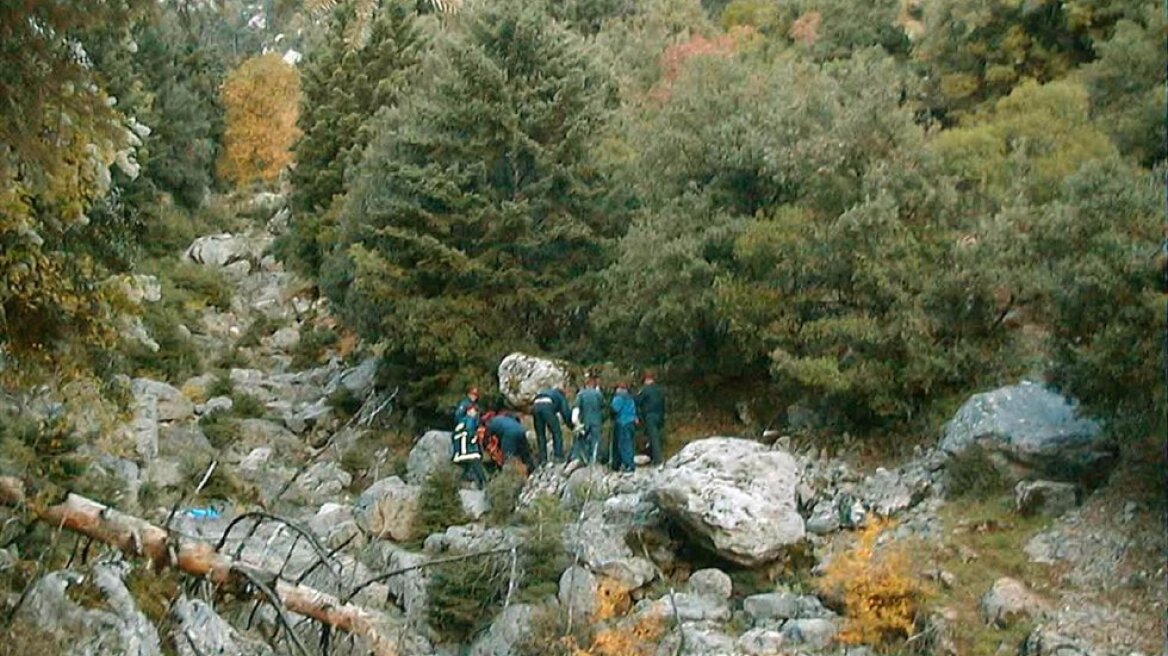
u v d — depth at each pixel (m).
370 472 22.19
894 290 17.31
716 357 20.08
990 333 17.33
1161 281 13.15
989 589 13.00
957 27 30.53
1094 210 14.39
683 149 21.41
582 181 24.09
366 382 26.31
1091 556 13.12
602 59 29.84
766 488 15.12
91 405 12.31
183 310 33.41
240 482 19.75
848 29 37.41
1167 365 12.80
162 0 7.77
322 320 34.66
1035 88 24.23
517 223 23.22
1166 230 13.77
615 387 20.75
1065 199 15.49
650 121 25.05
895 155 18.58
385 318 23.78
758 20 40.94
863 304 17.81
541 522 15.16
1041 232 15.28
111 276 10.68
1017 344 17.23
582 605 13.90
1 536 10.02
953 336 17.39
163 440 22.08
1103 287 13.28
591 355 22.92
